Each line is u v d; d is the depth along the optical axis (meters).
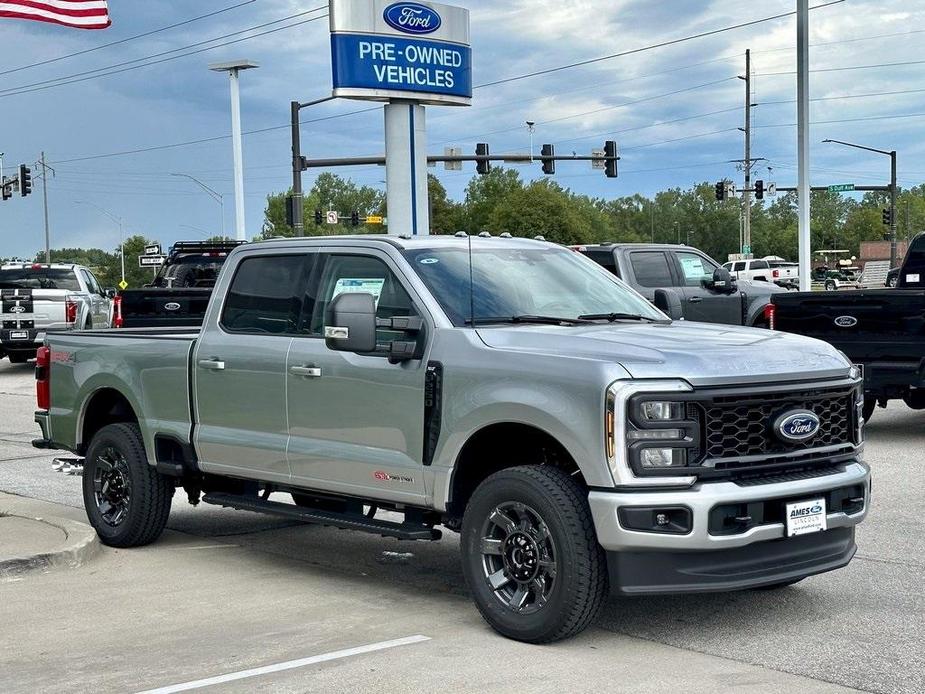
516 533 5.86
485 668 5.43
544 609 5.70
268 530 9.09
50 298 25.45
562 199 118.56
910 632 5.96
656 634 5.98
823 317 12.95
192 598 6.93
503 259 7.14
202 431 7.79
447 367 6.27
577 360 5.70
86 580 7.45
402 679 5.29
